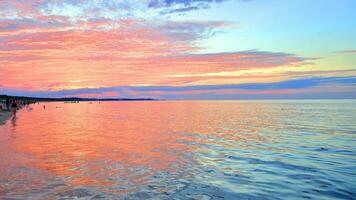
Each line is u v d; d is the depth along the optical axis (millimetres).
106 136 20047
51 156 12375
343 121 35500
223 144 16609
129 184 8438
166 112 65500
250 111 67750
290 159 12422
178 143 16859
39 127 26172
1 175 9141
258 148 15289
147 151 14039
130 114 56312
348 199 7391
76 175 9328
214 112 63750
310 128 26812
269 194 7703
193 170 10258
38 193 7449
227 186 8375
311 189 8180
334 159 12508
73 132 22422
